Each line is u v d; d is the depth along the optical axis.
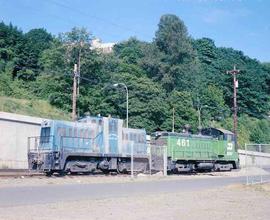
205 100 96.69
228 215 14.51
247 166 53.75
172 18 93.25
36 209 14.35
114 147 35.28
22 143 38.78
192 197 20.12
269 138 100.69
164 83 87.44
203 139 45.41
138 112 72.19
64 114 64.94
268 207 17.03
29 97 69.31
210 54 126.06
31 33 112.19
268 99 121.56
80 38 70.19
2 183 22.30
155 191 22.45
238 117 105.31
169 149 40.41
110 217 13.30
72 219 12.66
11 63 78.06
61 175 30.22
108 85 69.75
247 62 136.00
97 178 28.59
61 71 69.06
